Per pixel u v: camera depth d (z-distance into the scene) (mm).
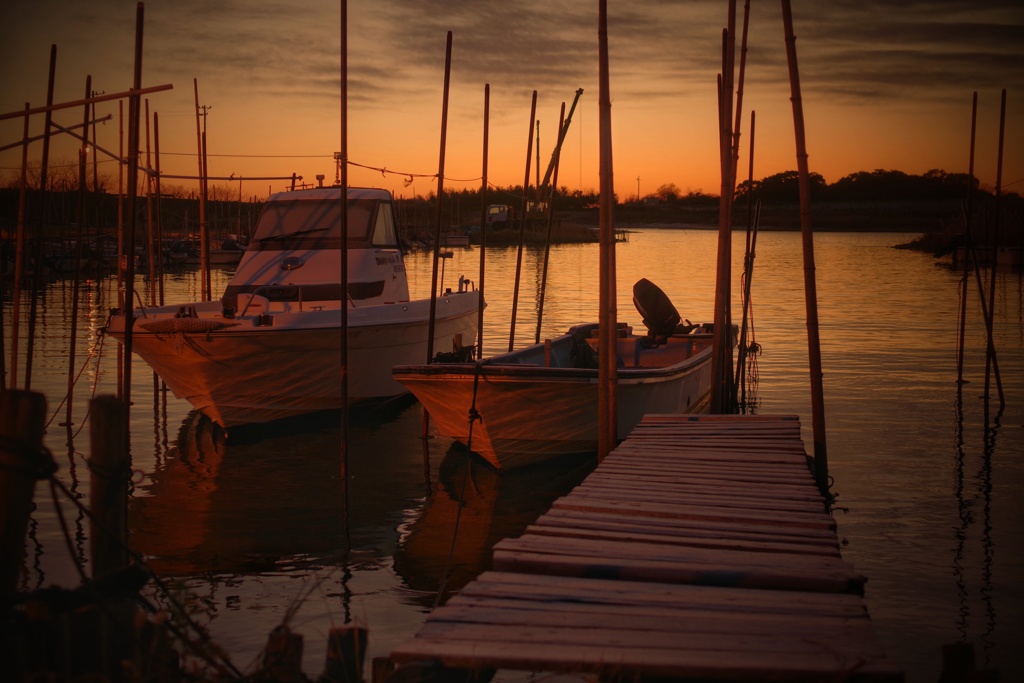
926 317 25672
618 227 133875
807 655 3824
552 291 34812
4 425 3785
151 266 15820
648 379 10602
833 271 45625
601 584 4758
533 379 9766
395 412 14180
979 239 45781
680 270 46031
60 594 3732
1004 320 24906
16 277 10680
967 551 7703
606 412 8594
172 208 60500
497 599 4523
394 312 13312
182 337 11336
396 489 9898
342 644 4055
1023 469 10328
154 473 10430
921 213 136625
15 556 3787
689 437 8805
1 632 3564
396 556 7762
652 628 4148
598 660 3750
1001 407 13688
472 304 16672
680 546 5418
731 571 4863
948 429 12312
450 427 10648
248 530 8398
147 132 15922
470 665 3807
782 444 8383
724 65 9547
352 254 14047
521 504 9430
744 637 4035
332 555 7762
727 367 11453
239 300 13383
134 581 4125
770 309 27906
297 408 12969
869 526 8367
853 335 21984
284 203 14539
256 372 12109
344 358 8328
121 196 12961
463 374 9867
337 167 14992
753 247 13695
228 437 12344
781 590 4770
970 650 3748
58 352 18594
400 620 6359
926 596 6738
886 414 13273
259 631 6105
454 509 9188
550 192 15422
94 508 4164
